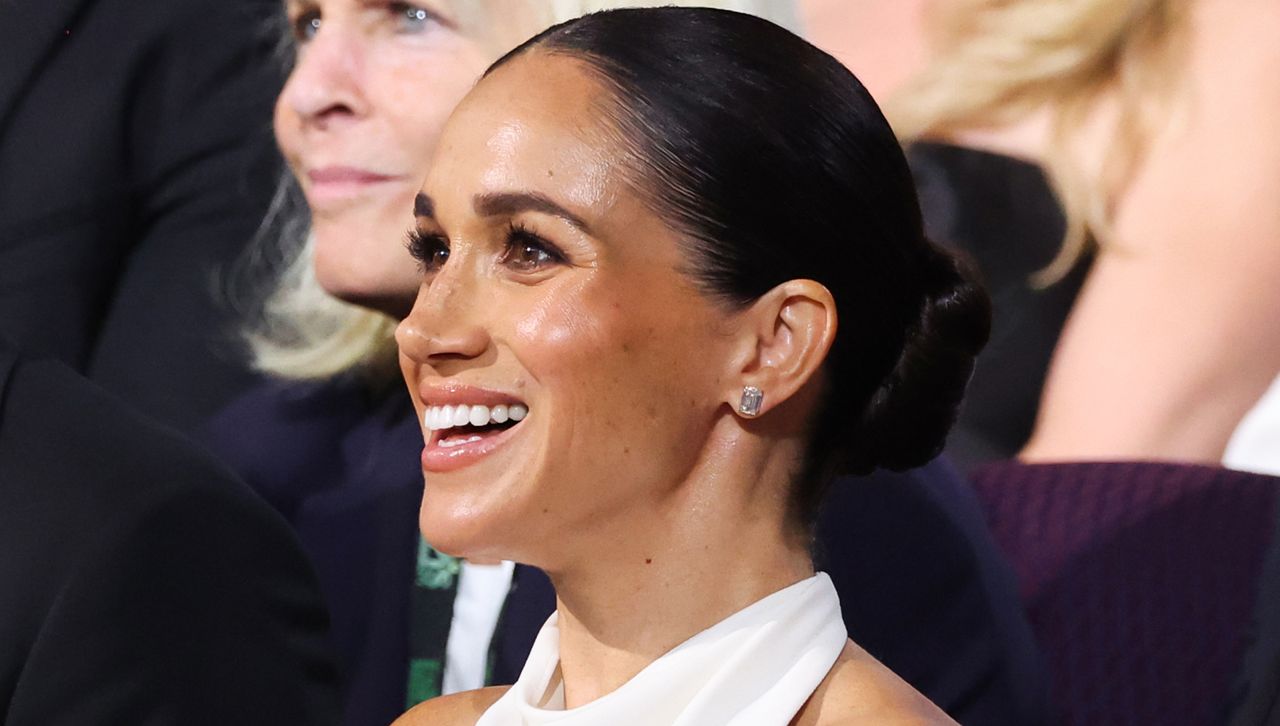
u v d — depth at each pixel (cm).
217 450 905
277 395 914
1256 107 1007
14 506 615
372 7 816
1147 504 754
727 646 472
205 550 607
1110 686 729
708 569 479
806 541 496
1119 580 743
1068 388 1041
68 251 1077
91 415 646
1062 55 1048
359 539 841
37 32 1103
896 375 497
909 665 698
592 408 459
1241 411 1016
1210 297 1014
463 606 799
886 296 484
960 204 1067
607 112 466
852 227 473
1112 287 1035
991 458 1050
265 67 1127
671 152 461
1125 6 1030
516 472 464
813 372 470
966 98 1068
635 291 461
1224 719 700
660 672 471
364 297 834
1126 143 1034
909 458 508
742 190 462
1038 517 777
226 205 1077
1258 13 1006
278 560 627
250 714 603
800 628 477
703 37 474
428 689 792
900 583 705
